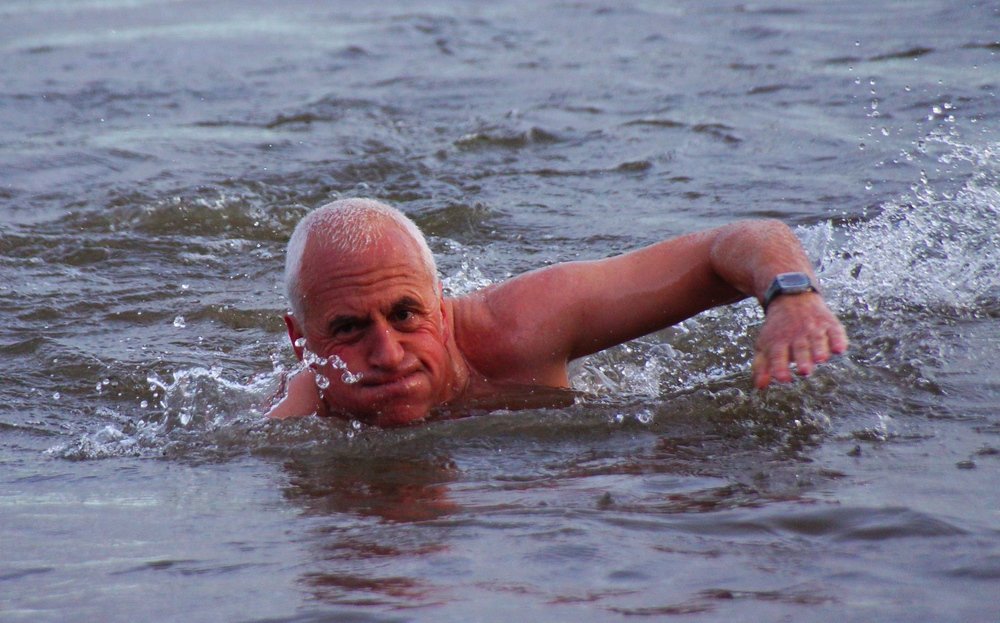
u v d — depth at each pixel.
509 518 10.27
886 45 36.72
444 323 14.48
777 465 11.41
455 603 8.44
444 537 9.88
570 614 8.14
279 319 19.78
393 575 9.07
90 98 38.12
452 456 12.70
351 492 11.65
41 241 24.14
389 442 13.30
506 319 14.71
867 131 27.73
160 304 20.64
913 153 25.53
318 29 49.66
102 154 30.59
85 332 19.36
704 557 9.03
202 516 11.11
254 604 8.70
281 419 14.20
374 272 13.49
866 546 9.04
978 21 38.78
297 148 30.73
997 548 8.85
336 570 9.28
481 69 39.50
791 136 28.12
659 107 32.31
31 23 54.25
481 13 50.97
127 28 52.19
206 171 28.70
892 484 10.48
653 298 14.38
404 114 33.91
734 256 13.47
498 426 13.53
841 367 14.48
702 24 43.91
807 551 9.03
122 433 14.75
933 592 8.17
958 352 14.93
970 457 11.20
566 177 26.84
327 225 13.74
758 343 12.16
